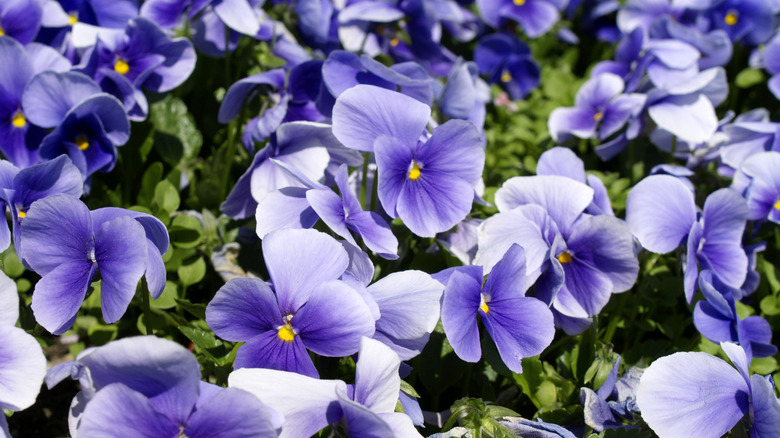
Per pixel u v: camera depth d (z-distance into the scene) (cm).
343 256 36
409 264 44
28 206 39
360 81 43
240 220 47
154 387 33
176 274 45
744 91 65
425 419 41
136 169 50
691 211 42
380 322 37
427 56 58
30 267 37
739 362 37
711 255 43
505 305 38
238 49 55
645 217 41
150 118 50
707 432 36
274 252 35
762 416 36
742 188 46
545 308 38
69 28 49
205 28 51
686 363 37
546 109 59
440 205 39
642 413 36
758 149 49
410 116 39
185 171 50
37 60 45
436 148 39
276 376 35
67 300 36
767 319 46
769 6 59
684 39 57
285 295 36
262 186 43
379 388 35
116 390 33
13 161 44
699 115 49
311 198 37
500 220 41
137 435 33
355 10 54
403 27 56
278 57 54
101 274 36
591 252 41
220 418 33
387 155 38
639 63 54
